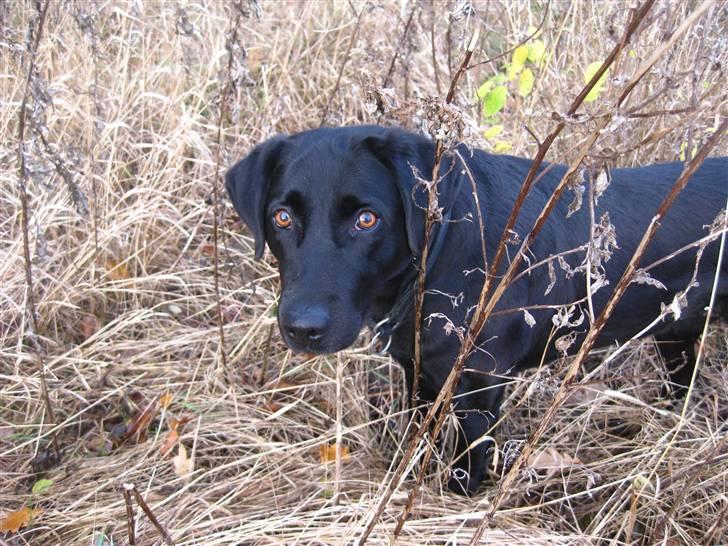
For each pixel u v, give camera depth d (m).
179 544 1.03
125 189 1.52
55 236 1.41
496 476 1.18
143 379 1.27
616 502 1.07
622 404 1.25
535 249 1.05
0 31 1.13
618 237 1.08
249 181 1.04
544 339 1.12
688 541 1.03
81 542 1.04
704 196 1.10
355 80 1.46
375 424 1.25
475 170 1.05
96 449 1.19
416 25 1.37
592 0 1.40
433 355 1.06
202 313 1.38
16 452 1.18
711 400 1.26
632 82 0.76
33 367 1.27
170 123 1.51
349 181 0.99
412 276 1.04
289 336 0.98
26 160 1.09
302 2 1.69
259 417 1.23
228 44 1.15
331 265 0.98
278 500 1.10
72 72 1.48
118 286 1.38
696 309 1.15
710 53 1.20
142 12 1.48
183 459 1.13
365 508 1.07
